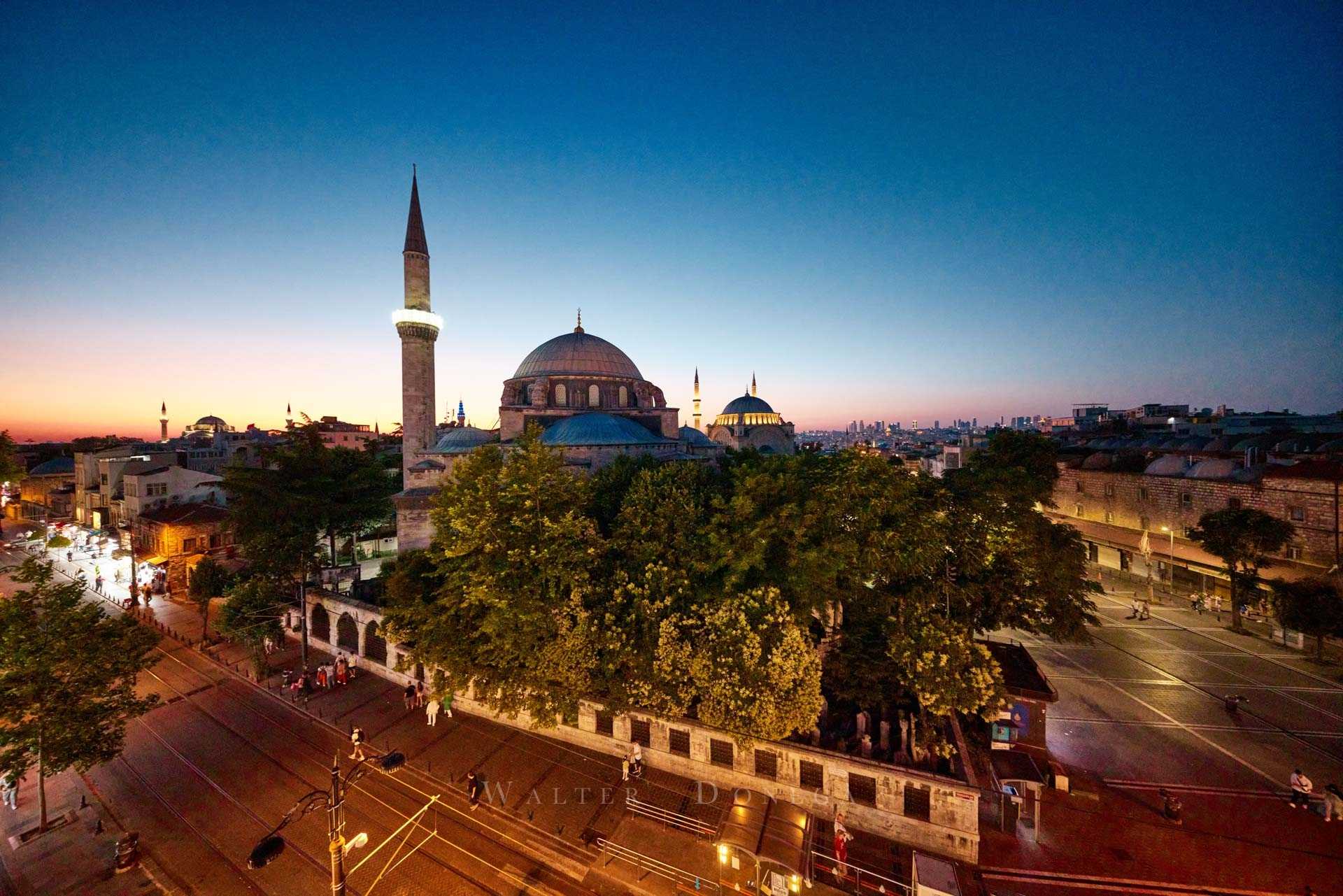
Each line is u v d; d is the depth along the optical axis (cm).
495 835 2062
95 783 2389
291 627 4088
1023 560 2614
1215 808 2111
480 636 2495
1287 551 3878
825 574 2222
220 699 3120
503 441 5406
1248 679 3192
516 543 2397
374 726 2814
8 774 2131
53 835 2083
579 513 2678
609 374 6084
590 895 1798
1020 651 2662
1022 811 2048
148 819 2172
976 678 1997
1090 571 5538
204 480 6812
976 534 2492
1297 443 5269
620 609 2327
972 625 2631
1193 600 4500
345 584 4281
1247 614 4125
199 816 2178
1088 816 2077
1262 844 1930
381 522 5516
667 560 2402
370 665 3456
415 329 5166
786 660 2006
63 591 2302
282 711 2988
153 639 2466
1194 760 2416
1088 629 4006
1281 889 1748
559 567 2328
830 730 2372
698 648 2136
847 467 2422
